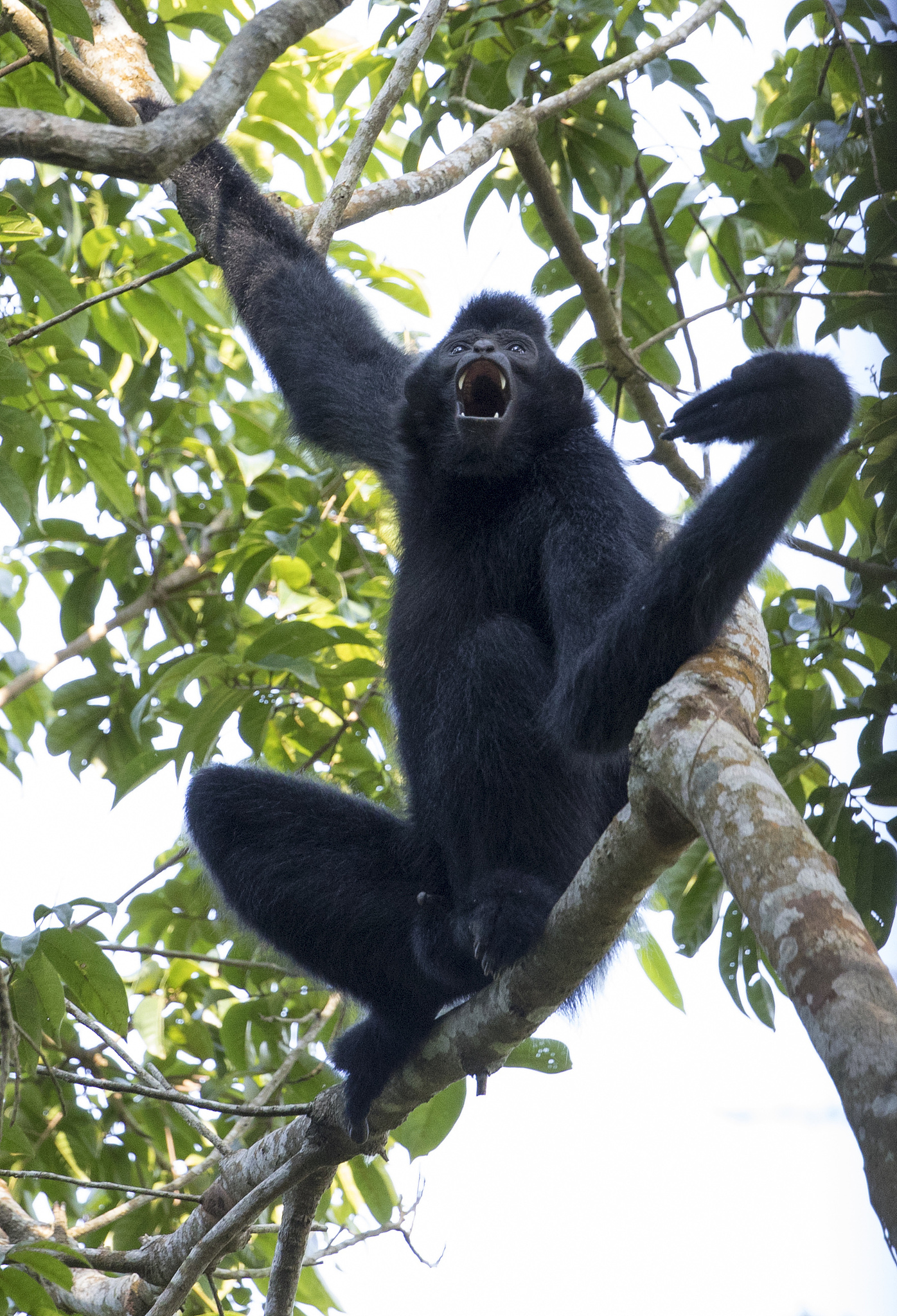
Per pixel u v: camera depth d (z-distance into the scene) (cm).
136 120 977
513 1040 777
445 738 841
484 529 911
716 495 685
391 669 945
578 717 731
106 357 1461
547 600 845
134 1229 1210
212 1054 1324
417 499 976
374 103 938
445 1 961
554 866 822
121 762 1408
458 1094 1088
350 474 1487
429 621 908
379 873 912
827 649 1175
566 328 1348
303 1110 858
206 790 940
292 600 1317
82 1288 1020
